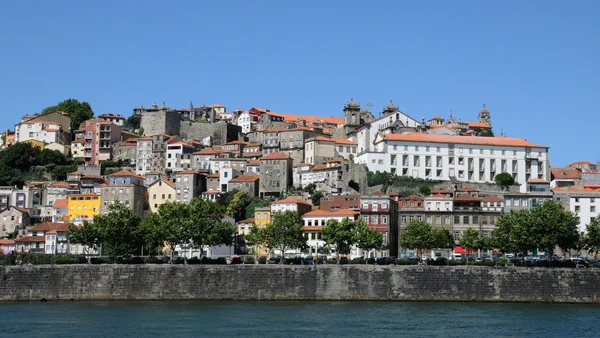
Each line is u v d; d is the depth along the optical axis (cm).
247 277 18238
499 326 14188
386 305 17188
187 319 14912
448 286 18038
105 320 14750
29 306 16975
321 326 14062
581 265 18900
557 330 13800
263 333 13300
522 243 19625
